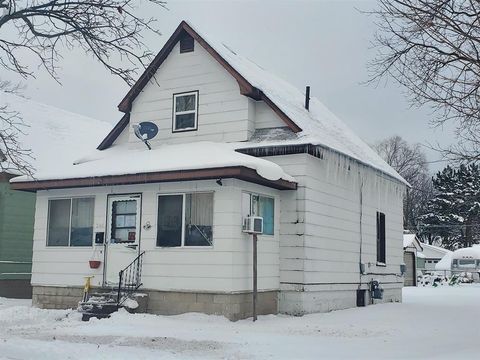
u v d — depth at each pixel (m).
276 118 14.81
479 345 9.24
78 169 14.49
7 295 18.16
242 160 12.39
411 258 36.34
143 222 13.55
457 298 21.80
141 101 16.28
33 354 7.91
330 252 15.03
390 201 19.59
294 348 8.75
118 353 8.08
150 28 9.30
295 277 13.77
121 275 12.91
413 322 12.80
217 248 12.51
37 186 14.64
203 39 15.22
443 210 56.16
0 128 19.73
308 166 14.09
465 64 8.97
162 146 15.62
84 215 14.56
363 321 12.82
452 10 8.55
